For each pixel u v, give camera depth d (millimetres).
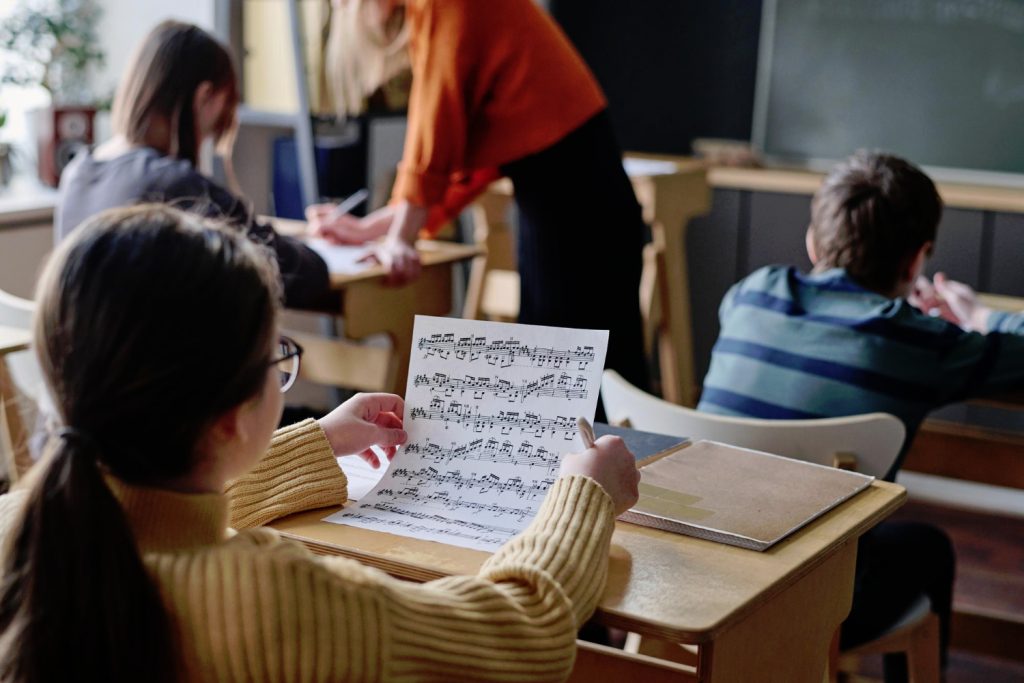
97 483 789
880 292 1965
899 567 1836
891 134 4254
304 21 3305
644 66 4691
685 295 3828
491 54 2383
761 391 1857
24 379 2146
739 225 4258
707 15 4559
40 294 820
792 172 4316
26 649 788
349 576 856
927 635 1865
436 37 2375
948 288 2324
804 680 1221
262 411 879
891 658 2107
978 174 4137
